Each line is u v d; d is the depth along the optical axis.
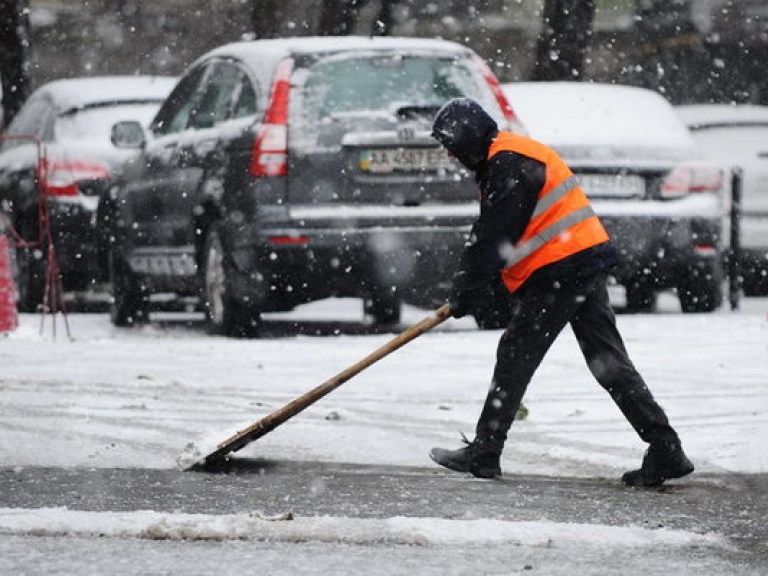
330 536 13.49
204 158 32.78
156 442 19.38
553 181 17.58
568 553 13.16
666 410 21.91
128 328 37.16
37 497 15.73
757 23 76.38
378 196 31.58
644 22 81.62
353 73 32.12
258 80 32.06
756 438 19.58
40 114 42.72
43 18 87.50
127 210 36.44
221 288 32.44
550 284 17.61
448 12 86.31
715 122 45.09
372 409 22.17
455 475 17.77
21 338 32.88
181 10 87.94
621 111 37.16
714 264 36.94
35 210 40.75
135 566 12.34
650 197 36.09
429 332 34.84
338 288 31.64
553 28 55.31
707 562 12.92
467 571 12.34
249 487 16.45
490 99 32.91
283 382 25.02
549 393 23.58
